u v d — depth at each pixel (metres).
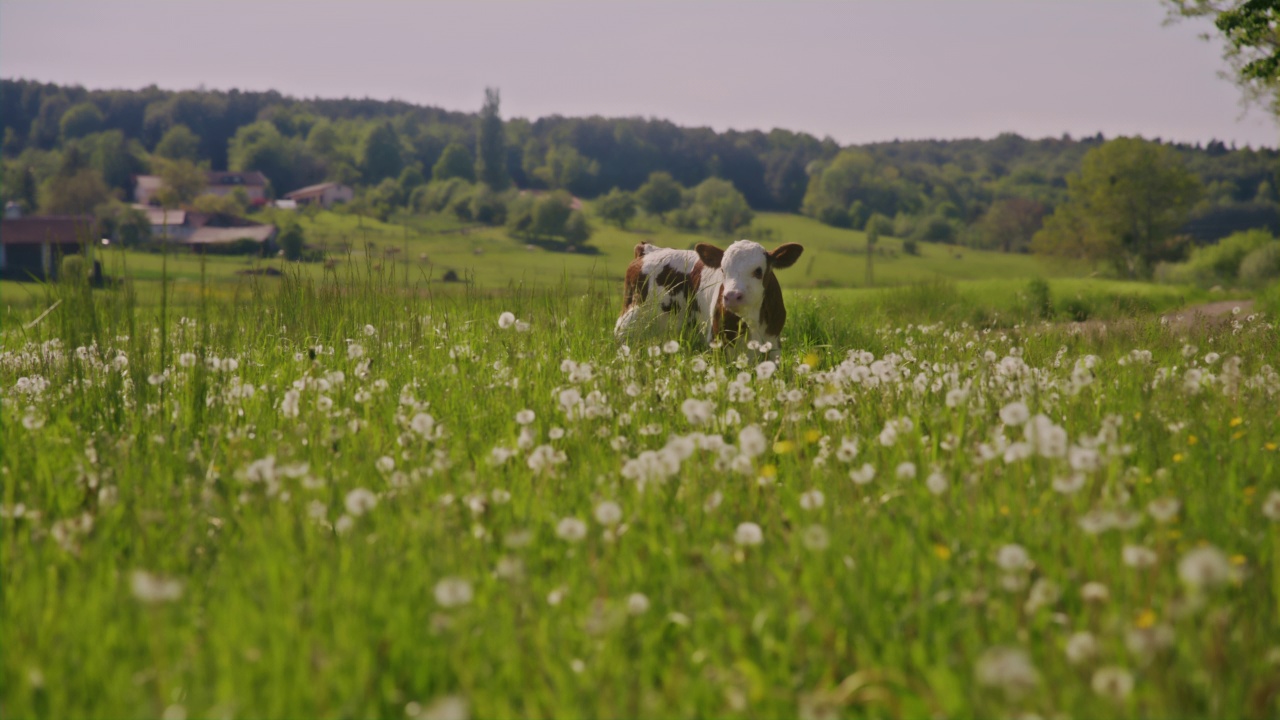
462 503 4.43
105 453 5.03
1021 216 176.62
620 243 149.25
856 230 196.25
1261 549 3.62
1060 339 9.95
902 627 3.34
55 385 6.68
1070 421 5.55
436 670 3.16
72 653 3.20
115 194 175.62
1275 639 3.12
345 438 5.41
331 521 4.30
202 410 6.01
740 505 4.41
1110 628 2.90
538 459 4.66
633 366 7.18
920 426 5.72
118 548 4.09
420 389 6.91
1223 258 91.50
